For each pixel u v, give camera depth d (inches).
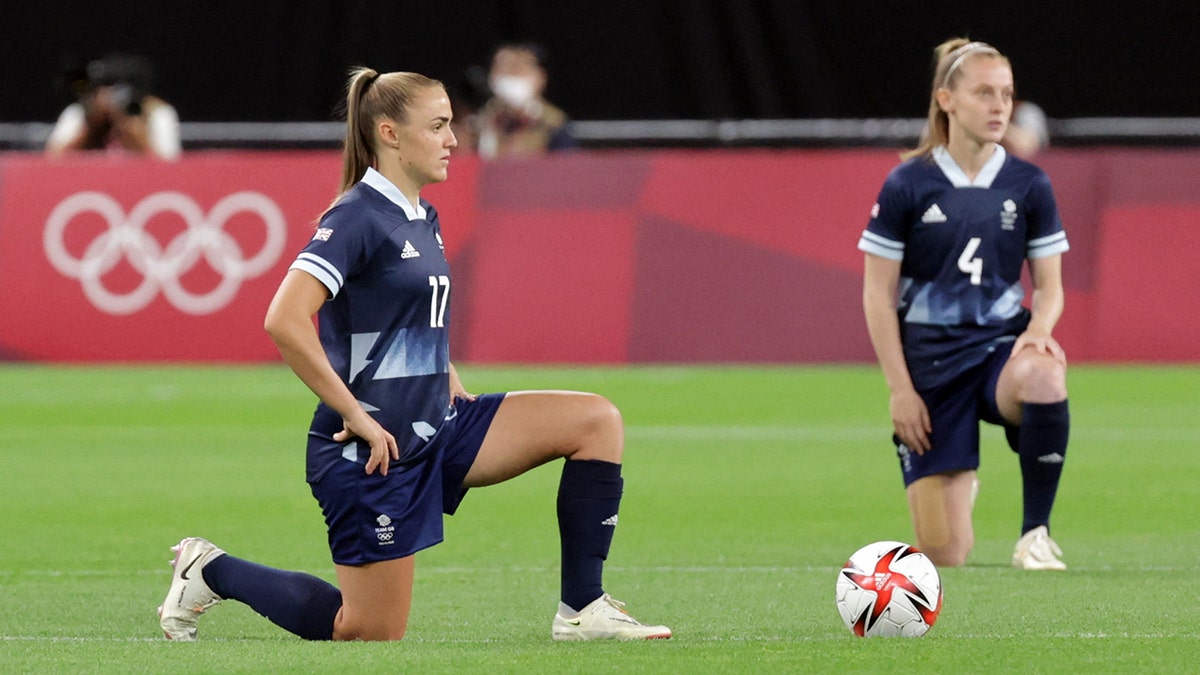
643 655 607.2
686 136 2972.4
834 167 2015.3
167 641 665.6
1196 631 682.2
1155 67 2903.5
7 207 2124.8
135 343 2094.0
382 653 617.9
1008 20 2925.7
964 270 902.4
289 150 3073.3
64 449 1409.9
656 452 1368.1
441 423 668.1
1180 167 1937.7
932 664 585.0
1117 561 894.4
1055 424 855.1
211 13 3100.4
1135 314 1931.6
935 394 897.5
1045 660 592.1
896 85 2952.8
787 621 730.2
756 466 1291.8
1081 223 1950.1
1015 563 876.6
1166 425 1489.9
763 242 2014.0
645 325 2017.7
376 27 3070.9
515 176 2066.9
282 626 674.8
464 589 825.5
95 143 2329.0
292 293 631.2
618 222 2037.4
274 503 1127.0
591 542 669.3
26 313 2107.5
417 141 655.8
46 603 790.5
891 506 1109.1
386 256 650.2
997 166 906.7
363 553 652.7
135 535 1002.1
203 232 2087.8
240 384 1894.7
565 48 3038.9
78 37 3127.5
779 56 2970.0
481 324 2048.5
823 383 1835.6
